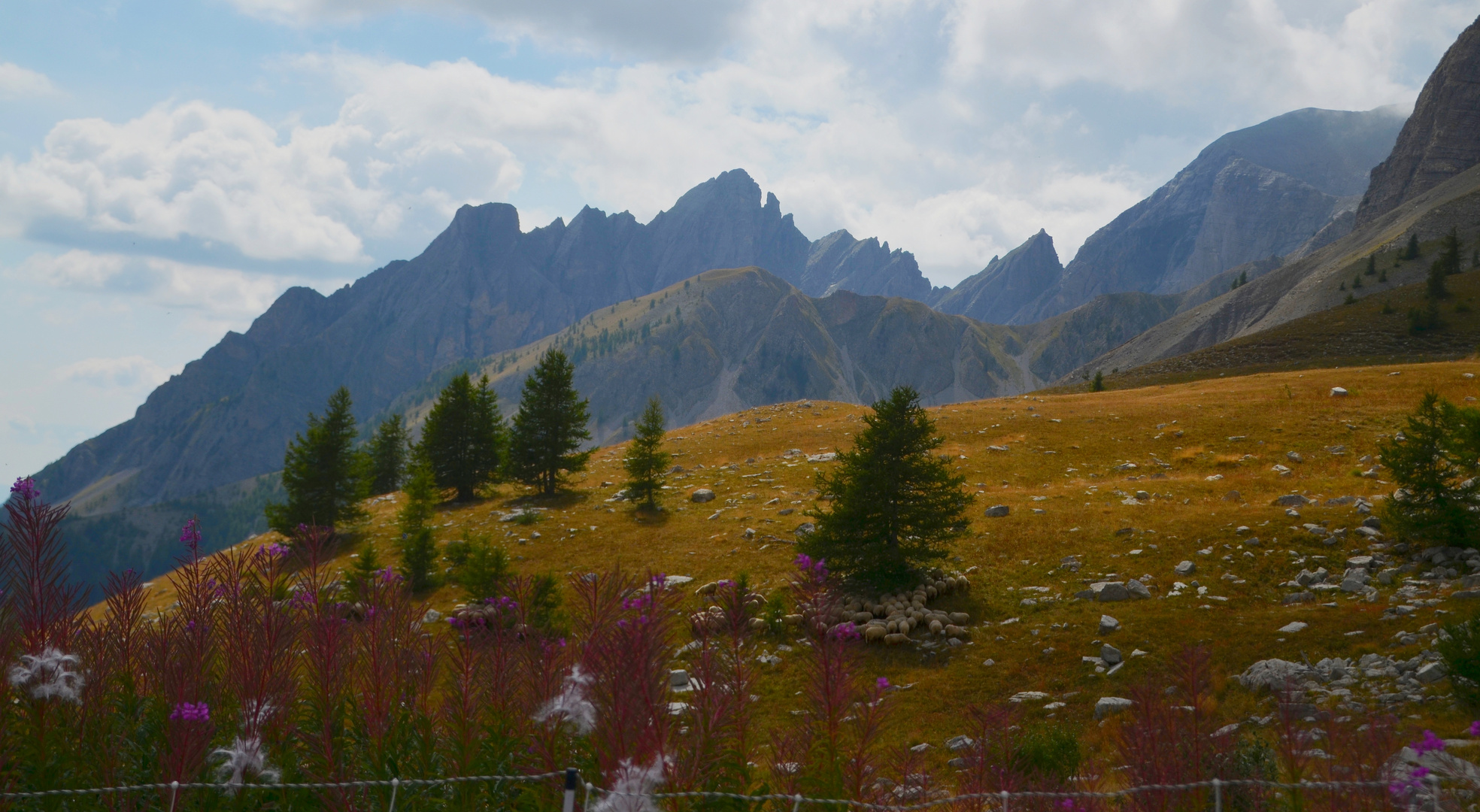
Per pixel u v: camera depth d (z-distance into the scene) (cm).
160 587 2867
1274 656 1836
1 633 719
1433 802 710
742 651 764
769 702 1833
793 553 3334
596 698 629
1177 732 893
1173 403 5712
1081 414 5750
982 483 4294
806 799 657
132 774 723
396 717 759
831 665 768
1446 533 2256
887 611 2606
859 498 2777
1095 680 1945
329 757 703
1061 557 2864
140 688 822
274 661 755
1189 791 823
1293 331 14000
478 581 2866
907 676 2192
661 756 588
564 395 5266
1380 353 11819
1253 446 4284
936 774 1352
